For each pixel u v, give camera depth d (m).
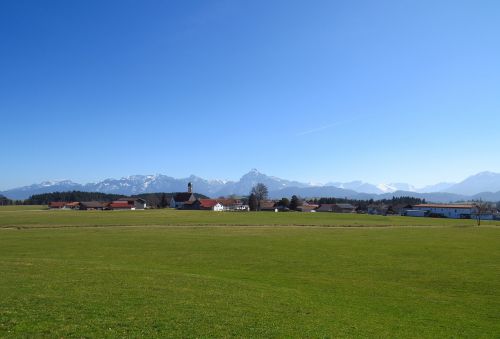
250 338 19.77
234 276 40.56
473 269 46.31
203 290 30.36
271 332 20.92
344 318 25.48
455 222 155.25
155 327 20.58
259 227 109.25
